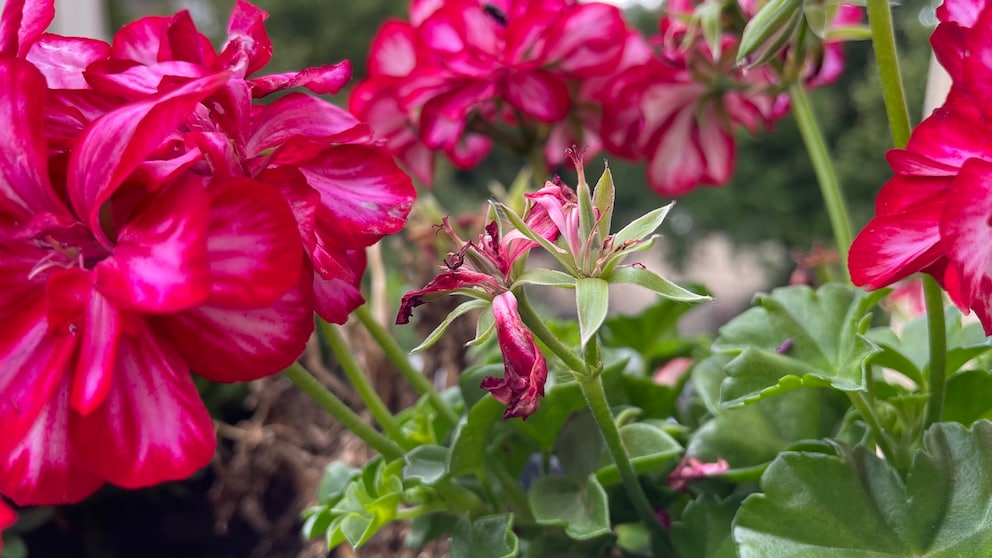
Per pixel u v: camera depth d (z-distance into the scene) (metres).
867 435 0.23
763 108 0.31
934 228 0.18
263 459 0.36
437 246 0.35
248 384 0.42
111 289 0.16
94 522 0.46
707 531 0.23
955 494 0.20
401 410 0.33
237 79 0.18
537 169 0.30
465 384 0.24
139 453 0.17
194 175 0.17
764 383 0.22
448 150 0.29
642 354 0.32
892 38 0.20
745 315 0.24
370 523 0.22
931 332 0.21
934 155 0.19
